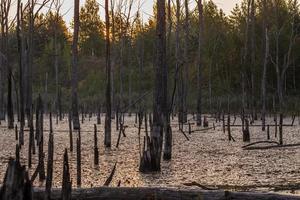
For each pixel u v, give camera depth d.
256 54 49.28
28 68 31.42
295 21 50.34
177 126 34.19
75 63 29.88
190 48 48.78
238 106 47.59
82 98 60.69
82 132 28.53
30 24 30.12
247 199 8.66
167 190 8.90
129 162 16.31
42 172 12.77
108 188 9.02
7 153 18.34
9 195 6.62
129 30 43.72
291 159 16.80
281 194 8.70
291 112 44.00
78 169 11.97
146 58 66.19
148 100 46.44
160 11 14.80
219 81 52.16
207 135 26.77
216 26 53.75
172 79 45.44
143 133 27.56
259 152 18.97
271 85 49.53
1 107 40.66
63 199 7.32
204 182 12.61
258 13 51.59
